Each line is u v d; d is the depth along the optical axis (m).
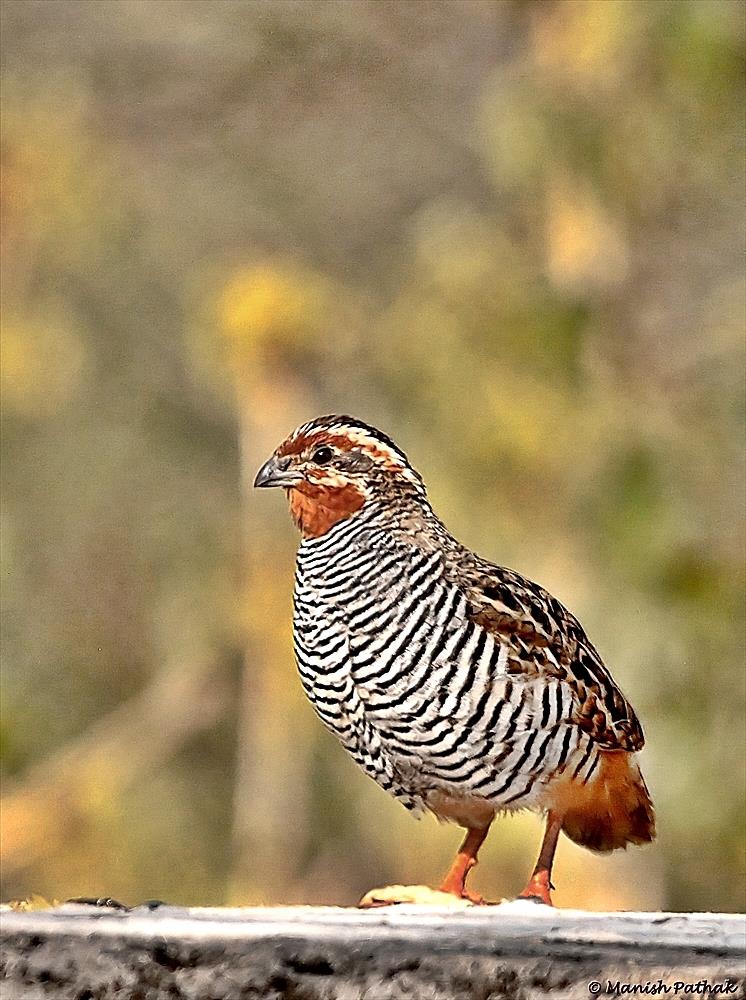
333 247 17.95
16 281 16.50
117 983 6.22
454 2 17.55
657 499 15.09
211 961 6.22
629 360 16.12
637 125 15.45
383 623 8.27
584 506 15.15
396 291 17.31
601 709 8.35
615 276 16.05
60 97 17.03
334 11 17.64
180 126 17.83
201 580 17.03
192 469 17.36
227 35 17.67
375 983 6.18
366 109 17.98
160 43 17.72
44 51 17.64
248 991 6.19
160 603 17.03
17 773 16.36
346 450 8.62
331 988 6.20
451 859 14.87
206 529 17.23
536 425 15.05
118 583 17.08
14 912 6.81
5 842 16.02
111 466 17.14
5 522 16.58
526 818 14.51
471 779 8.30
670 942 6.30
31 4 17.69
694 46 15.06
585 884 14.66
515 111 15.48
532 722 8.20
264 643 16.52
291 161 18.00
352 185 18.05
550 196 15.91
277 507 16.52
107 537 17.09
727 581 15.22
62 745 16.67
